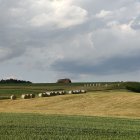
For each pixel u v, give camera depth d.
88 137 23.72
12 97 74.44
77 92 81.56
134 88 97.00
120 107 57.50
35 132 25.39
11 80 154.38
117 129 28.75
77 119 37.22
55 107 60.03
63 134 24.80
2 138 22.48
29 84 140.25
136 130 28.48
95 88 101.19
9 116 39.28
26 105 63.97
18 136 23.31
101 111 53.59
